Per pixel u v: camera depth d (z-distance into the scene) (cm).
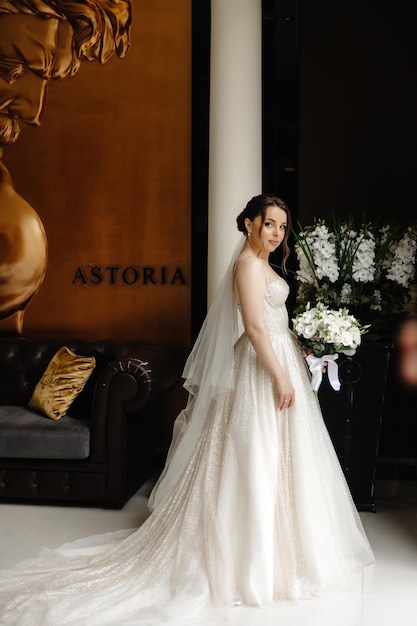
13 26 581
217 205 512
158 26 571
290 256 570
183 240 572
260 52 515
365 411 449
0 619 289
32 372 535
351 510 354
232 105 506
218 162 511
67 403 488
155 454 550
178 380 510
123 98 575
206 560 317
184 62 569
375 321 455
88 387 513
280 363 343
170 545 327
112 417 458
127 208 577
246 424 324
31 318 588
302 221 559
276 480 323
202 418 347
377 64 549
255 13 508
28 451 462
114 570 327
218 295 352
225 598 305
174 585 313
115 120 577
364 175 552
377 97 549
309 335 392
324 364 400
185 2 568
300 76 558
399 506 468
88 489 462
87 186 580
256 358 337
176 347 574
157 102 572
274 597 315
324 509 329
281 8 573
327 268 448
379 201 550
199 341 367
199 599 303
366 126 551
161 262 574
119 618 292
